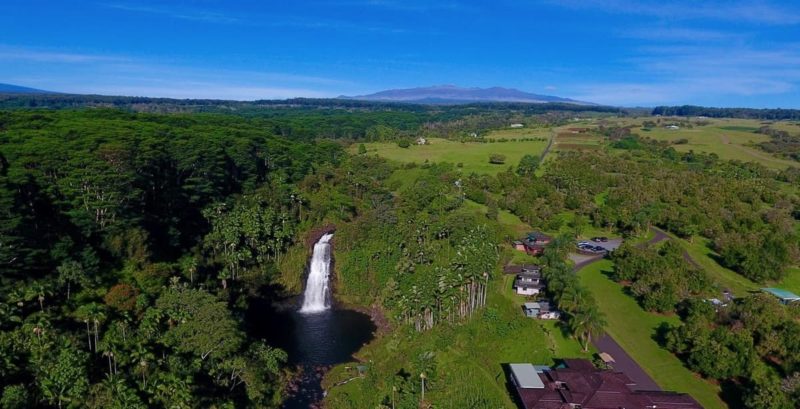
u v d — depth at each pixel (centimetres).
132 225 12638
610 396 8075
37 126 16688
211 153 16250
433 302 11781
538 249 15788
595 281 13638
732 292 12950
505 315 11712
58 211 11956
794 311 11256
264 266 15262
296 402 10119
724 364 8869
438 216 16800
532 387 8512
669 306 11562
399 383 9812
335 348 12231
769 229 16625
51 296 10056
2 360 8081
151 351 9388
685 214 17512
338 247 16162
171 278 12012
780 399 7769
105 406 7819
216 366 9850
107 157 13388
